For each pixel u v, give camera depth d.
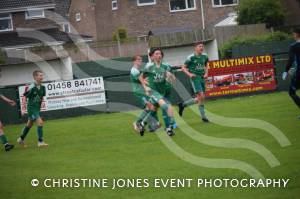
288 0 97.75
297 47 30.69
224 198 18.14
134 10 102.31
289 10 97.69
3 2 100.44
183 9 103.19
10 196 20.36
